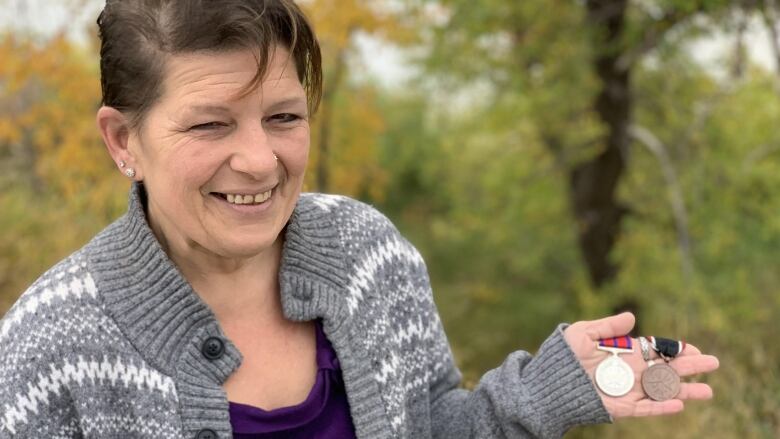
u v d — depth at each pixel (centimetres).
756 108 725
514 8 707
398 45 763
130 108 104
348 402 120
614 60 773
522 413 124
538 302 1112
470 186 1023
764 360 432
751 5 597
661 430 419
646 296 781
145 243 111
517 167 948
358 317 125
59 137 667
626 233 865
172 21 98
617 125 810
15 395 104
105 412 108
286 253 121
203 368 111
